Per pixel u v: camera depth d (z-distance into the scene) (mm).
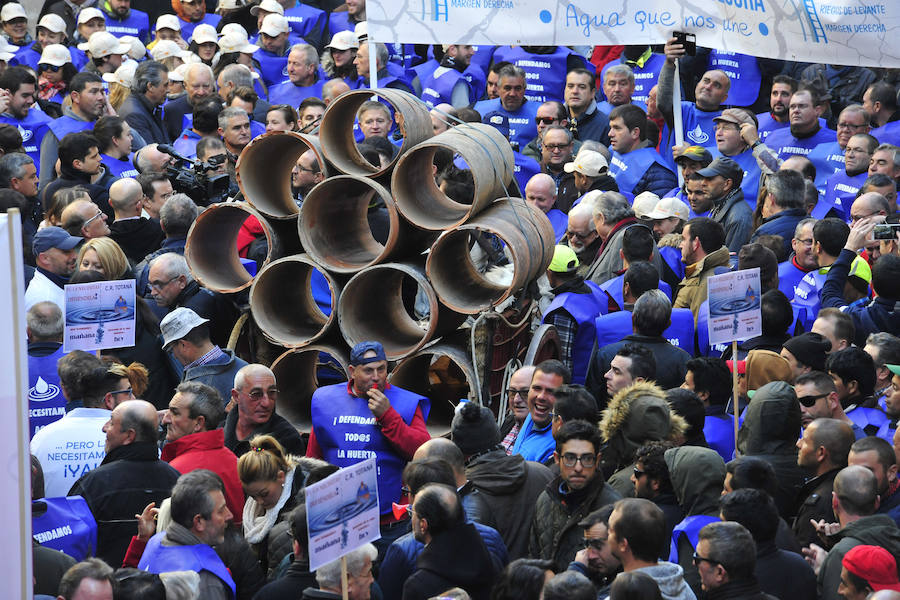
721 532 15820
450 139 26641
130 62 48406
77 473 21938
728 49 36219
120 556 19969
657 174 38688
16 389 13195
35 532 18531
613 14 35406
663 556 18875
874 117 42344
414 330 28359
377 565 20609
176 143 42812
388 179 27172
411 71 51062
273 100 49875
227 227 28766
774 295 25828
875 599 14812
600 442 19234
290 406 28172
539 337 26766
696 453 19016
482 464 20219
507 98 44625
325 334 27438
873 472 18812
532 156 41906
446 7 33875
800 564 17281
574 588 14523
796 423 20875
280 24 53500
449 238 26656
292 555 18188
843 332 25328
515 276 26000
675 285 30922
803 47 36719
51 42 54500
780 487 20438
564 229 36312
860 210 31219
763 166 36531
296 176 30719
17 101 43469
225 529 18531
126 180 32312
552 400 22781
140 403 20578
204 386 21859
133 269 30688
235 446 23750
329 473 19172
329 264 26984
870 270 29734
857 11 36625
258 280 27438
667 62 38375
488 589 16969
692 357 27266
